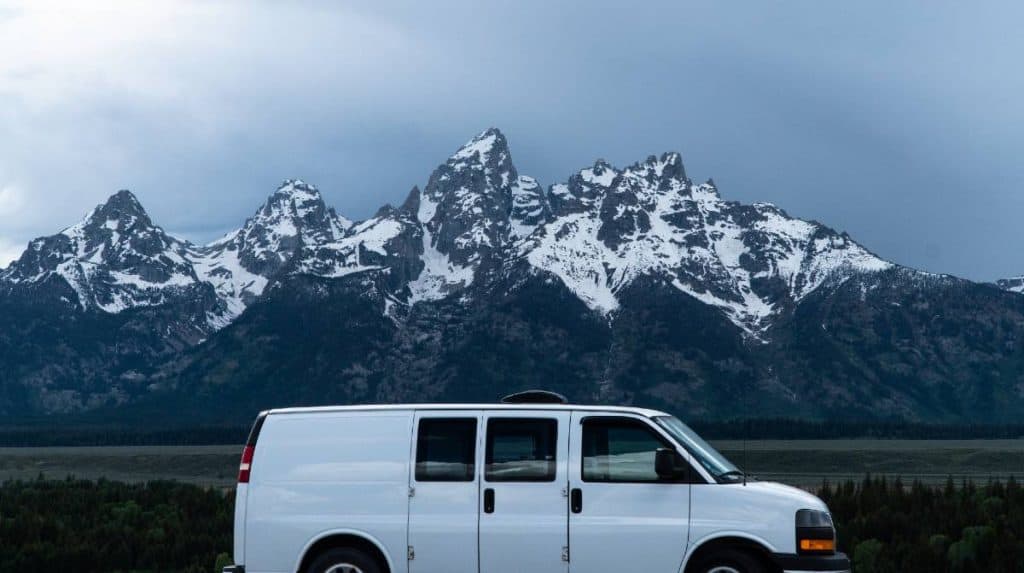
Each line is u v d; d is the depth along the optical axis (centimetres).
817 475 15162
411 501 1845
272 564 1867
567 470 1820
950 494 4141
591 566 1797
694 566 1794
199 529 4384
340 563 1852
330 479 1875
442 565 1827
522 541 1811
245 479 1900
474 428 1853
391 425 1877
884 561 2773
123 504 5803
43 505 5750
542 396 1927
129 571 3588
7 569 3538
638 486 1808
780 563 1769
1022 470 16600
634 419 1834
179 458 19875
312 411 1908
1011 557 2664
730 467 1875
